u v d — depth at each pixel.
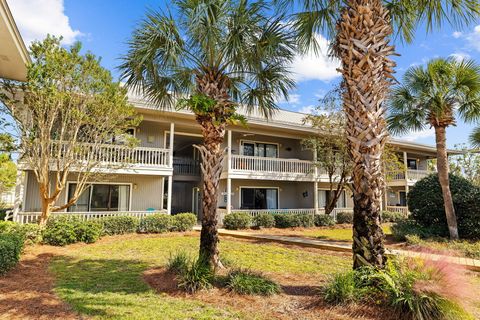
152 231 12.17
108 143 11.62
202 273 5.05
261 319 3.80
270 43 5.87
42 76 8.58
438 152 10.54
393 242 10.54
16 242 6.36
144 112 13.17
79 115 9.31
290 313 3.99
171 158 13.81
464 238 10.52
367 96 4.45
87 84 9.52
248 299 4.50
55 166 10.38
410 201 12.12
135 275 5.87
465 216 10.64
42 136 9.15
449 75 9.95
